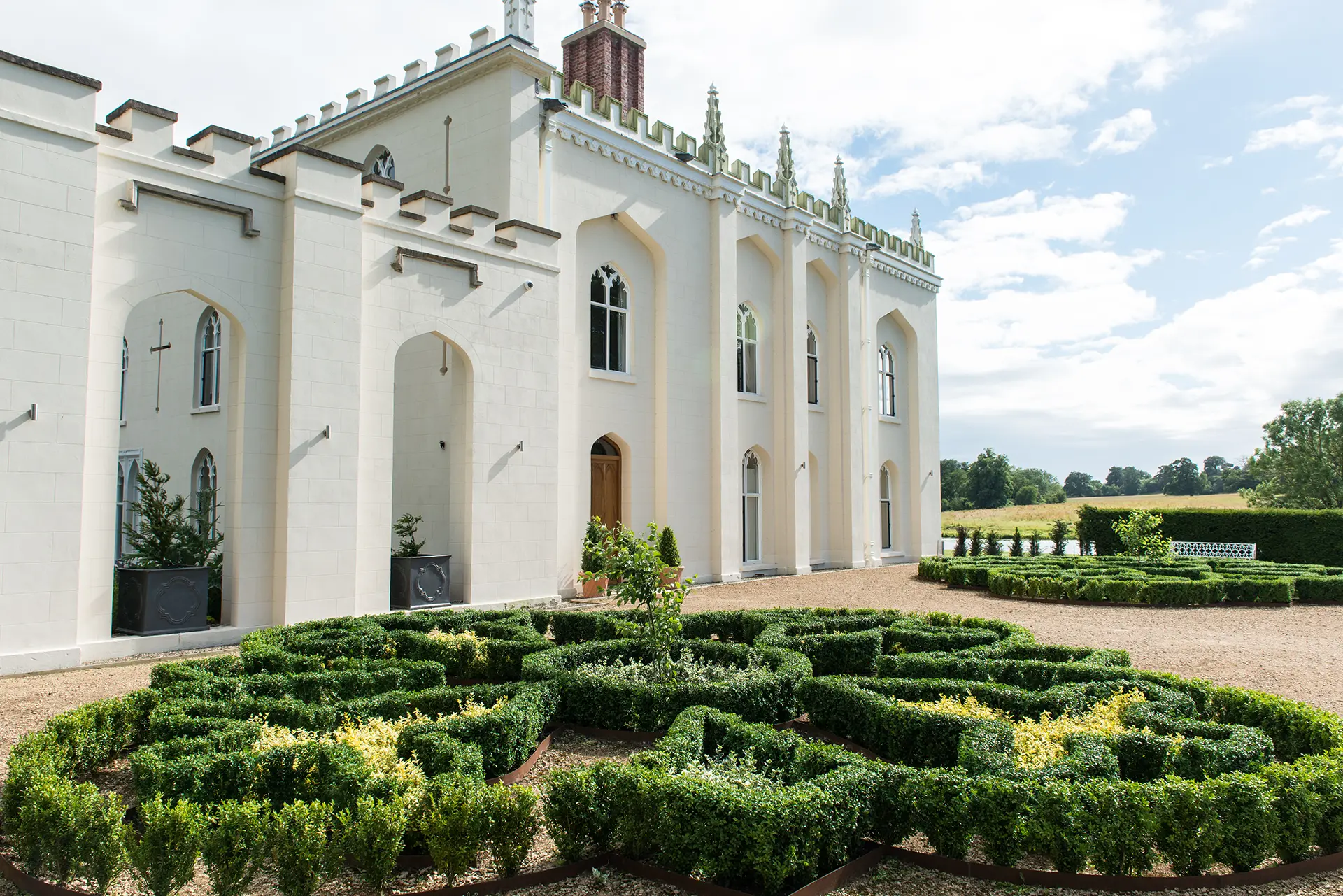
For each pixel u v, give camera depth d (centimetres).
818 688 826
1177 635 1484
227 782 562
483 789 519
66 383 1141
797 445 2631
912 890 513
